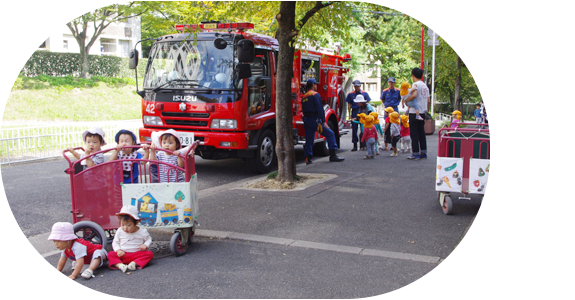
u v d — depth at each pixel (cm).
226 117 959
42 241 559
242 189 821
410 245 518
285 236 549
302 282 416
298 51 1157
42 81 2741
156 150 509
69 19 2830
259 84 1023
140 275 436
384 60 4081
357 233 561
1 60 2728
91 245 446
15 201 757
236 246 517
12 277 435
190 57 996
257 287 406
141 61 3497
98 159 538
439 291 398
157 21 2514
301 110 1198
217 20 1068
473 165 627
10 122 1991
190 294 394
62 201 761
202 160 1272
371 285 409
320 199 739
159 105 1009
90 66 3134
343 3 1074
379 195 768
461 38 2903
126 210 455
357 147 1510
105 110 2588
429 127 1934
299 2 1086
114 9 2822
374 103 4862
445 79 3812
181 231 488
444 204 654
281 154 861
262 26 1442
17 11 3278
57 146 1290
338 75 1410
